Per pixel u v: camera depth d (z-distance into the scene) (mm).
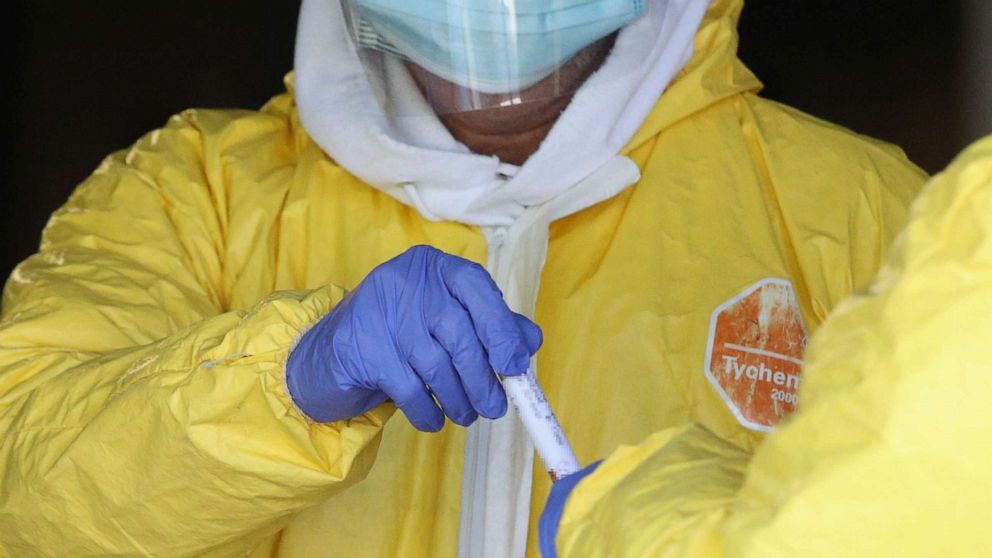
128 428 1212
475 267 1210
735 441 1487
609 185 1617
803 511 701
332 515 1482
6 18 3070
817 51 2965
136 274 1660
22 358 1517
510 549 1460
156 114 3156
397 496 1491
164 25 3150
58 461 1247
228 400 1183
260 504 1202
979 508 685
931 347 676
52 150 3105
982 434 669
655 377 1507
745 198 1647
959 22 2848
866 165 1722
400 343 1188
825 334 746
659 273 1577
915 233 711
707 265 1582
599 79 1577
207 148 1834
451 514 1479
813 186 1693
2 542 1349
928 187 726
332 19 1713
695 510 812
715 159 1678
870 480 688
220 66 3180
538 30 1463
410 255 1241
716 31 1770
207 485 1191
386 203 1695
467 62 1480
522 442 1483
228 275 1704
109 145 3135
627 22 1535
